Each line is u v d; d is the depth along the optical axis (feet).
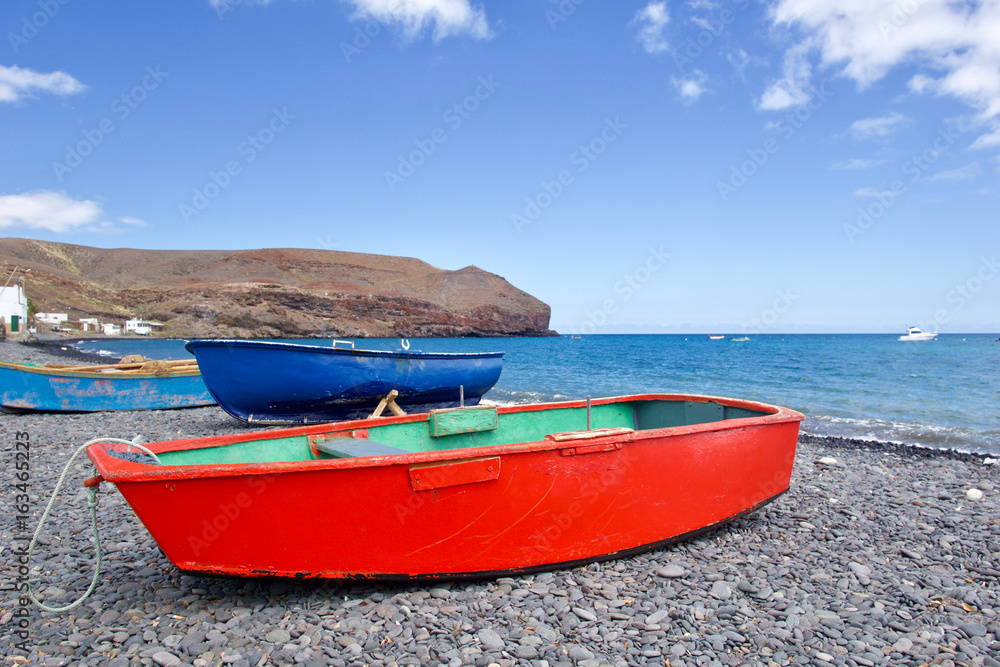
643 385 76.74
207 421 37.78
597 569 13.84
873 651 10.36
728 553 15.25
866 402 57.16
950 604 12.44
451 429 17.66
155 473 10.37
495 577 13.08
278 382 31.12
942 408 52.90
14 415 40.60
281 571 11.41
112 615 11.37
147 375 43.91
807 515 18.72
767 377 87.61
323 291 536.01
